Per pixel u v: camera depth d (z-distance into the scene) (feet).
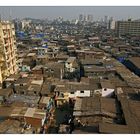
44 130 95.20
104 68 179.52
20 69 209.87
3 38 156.46
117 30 580.30
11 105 106.32
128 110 96.37
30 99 115.85
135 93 124.26
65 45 356.59
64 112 122.93
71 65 203.41
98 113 94.68
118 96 117.39
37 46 331.36
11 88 135.54
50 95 128.77
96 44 370.12
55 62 212.02
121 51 291.38
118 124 85.56
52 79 156.46
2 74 155.12
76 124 91.40
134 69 198.80
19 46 324.19
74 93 129.39
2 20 168.55
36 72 176.96
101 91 130.31
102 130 76.84
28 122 91.91
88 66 188.24
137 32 552.41
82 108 100.73
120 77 161.17
